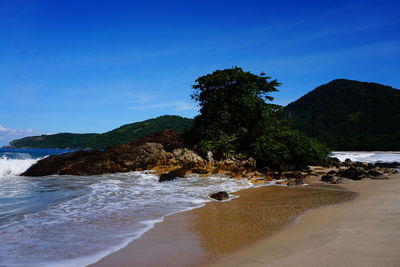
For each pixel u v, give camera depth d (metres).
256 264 3.97
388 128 116.94
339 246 4.54
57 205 8.80
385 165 23.75
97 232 5.95
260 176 16.58
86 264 4.28
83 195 10.65
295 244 4.78
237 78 25.52
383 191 10.47
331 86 178.75
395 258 3.95
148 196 10.45
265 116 24.80
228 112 24.81
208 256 4.43
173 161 20.39
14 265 4.28
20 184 14.02
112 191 11.62
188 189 12.19
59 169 19.20
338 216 6.71
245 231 5.79
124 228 6.23
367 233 5.19
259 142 22.03
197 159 20.61
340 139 108.56
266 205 8.63
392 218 6.27
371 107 142.12
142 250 4.82
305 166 20.92
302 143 20.95
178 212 7.80
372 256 4.05
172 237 5.53
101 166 19.23
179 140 24.31
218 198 9.73
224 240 5.23
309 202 8.88
